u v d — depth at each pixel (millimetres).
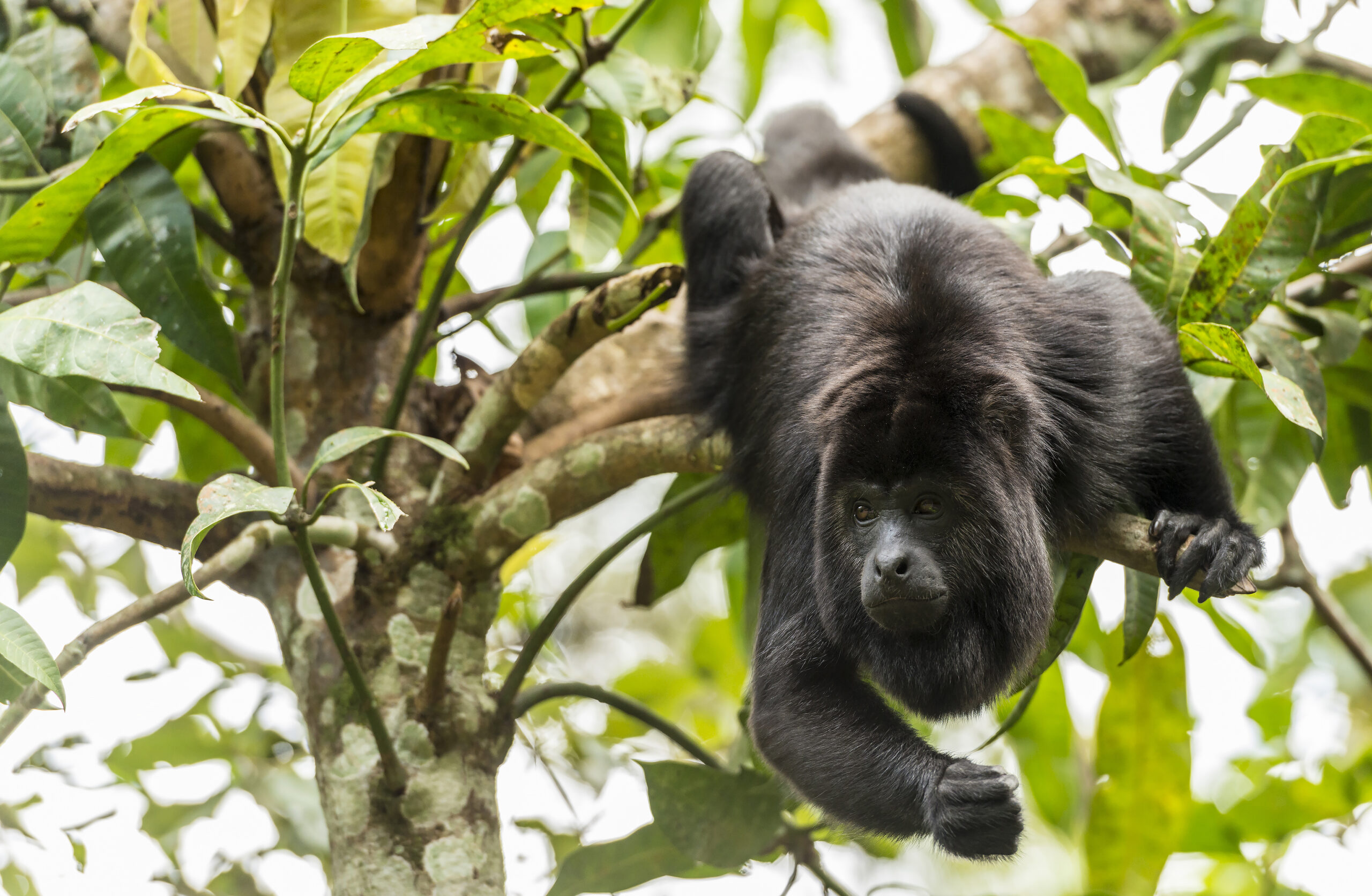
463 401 4293
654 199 5355
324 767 3674
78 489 3719
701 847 3945
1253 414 4652
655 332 5367
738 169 4945
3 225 3240
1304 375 3682
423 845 3523
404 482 4059
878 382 3648
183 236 3643
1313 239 3494
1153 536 3707
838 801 3691
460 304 4414
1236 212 3436
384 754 3354
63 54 4008
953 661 3680
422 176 3920
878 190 4793
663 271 3566
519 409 3848
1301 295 4332
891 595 3551
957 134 6254
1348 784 5094
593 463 3932
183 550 2457
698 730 7137
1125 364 4023
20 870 4172
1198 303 3521
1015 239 4477
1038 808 5512
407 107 3229
